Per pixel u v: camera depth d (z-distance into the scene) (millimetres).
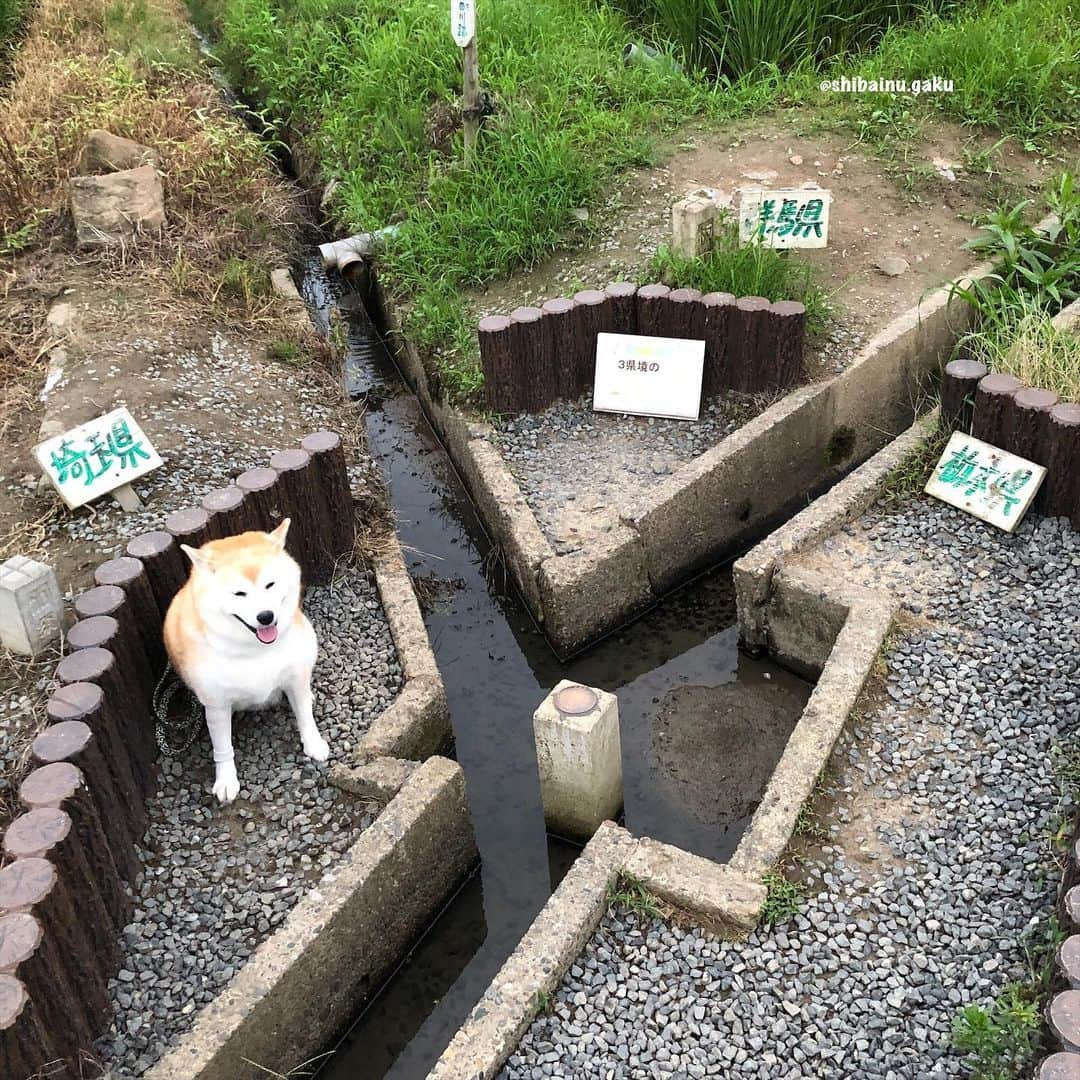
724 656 4723
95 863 3131
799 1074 2811
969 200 6551
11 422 5230
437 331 6145
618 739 3805
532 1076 2859
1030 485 4418
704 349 5352
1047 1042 2539
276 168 8727
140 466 4637
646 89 7938
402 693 4004
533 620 4902
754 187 6734
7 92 8891
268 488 4207
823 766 3574
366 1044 3439
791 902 3172
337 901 3195
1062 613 4086
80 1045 2846
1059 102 7227
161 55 9820
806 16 8203
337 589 4543
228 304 6531
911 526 4598
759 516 5289
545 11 8984
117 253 6746
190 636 3482
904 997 2949
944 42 7617
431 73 8367
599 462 5258
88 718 3268
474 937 3701
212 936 3248
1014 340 5012
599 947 3160
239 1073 2965
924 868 3289
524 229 6543
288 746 3867
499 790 4180
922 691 3854
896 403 5684
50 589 3867
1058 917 2896
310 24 9742
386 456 6129
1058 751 3553
